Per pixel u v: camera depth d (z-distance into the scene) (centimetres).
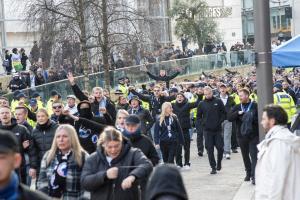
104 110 1603
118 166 949
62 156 1023
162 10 6344
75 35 3256
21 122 1576
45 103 3039
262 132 1345
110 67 3788
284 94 2230
